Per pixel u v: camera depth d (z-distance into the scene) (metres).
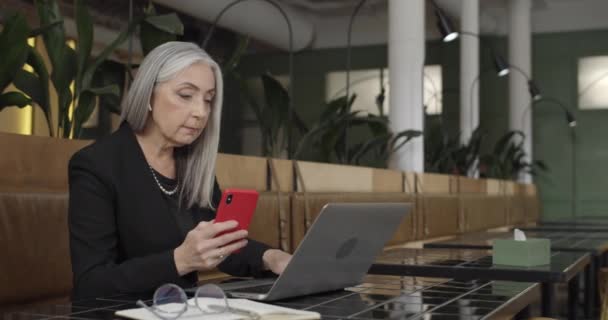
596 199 8.31
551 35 8.52
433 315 0.91
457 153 5.65
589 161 8.35
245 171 2.18
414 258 1.96
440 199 3.82
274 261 1.27
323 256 1.04
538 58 8.57
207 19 6.49
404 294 1.12
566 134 8.44
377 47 8.91
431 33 8.73
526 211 6.66
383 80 8.85
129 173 1.14
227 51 7.84
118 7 6.04
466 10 6.84
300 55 9.23
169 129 1.16
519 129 7.90
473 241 2.71
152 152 1.20
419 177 3.77
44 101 1.80
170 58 1.15
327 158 3.28
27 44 1.62
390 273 1.77
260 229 2.09
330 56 9.11
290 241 2.27
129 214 1.13
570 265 1.77
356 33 8.98
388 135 3.71
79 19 1.85
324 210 0.97
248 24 7.04
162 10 6.63
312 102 9.16
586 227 4.19
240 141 8.97
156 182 1.16
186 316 0.83
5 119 5.07
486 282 1.29
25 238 1.36
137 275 1.02
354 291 1.15
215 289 0.88
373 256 1.18
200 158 1.23
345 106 3.43
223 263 1.29
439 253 2.16
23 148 1.44
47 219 1.41
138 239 1.14
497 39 8.73
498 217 5.23
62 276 1.44
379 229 1.13
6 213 1.33
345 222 1.03
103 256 1.08
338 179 2.82
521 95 7.88
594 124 8.34
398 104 4.41
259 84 9.24
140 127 1.18
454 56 8.66
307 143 3.12
